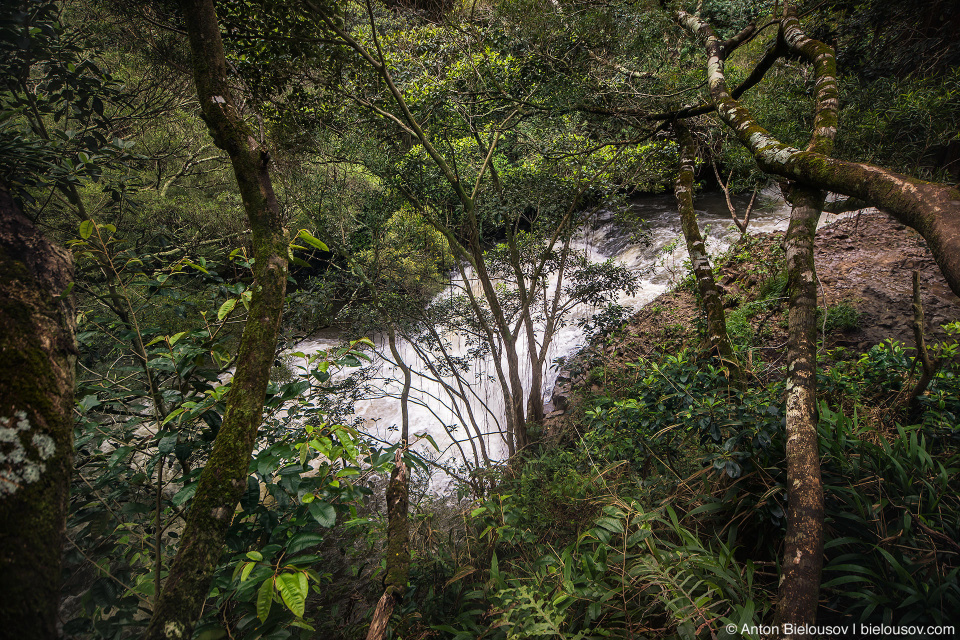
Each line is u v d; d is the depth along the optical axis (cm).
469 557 280
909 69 450
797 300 190
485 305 484
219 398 187
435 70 391
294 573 142
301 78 331
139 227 569
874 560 204
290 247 155
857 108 398
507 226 436
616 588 204
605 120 395
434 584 273
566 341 659
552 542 281
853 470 229
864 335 478
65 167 272
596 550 225
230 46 300
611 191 418
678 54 387
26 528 70
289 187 439
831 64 212
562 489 289
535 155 432
